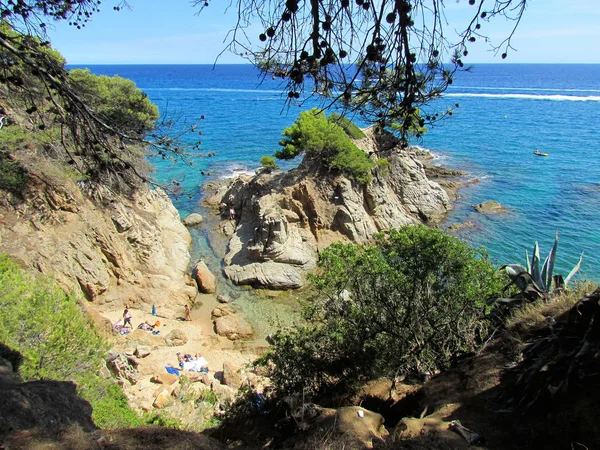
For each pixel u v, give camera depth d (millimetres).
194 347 26047
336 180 38906
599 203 48469
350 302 14750
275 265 33719
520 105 132000
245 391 14438
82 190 27719
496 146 76188
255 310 30406
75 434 6734
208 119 103562
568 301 10773
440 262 13484
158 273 31562
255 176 43188
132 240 30797
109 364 21047
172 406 18578
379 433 9453
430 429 8172
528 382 8148
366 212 41094
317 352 14148
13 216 25562
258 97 152875
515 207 47469
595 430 6758
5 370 9383
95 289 27703
